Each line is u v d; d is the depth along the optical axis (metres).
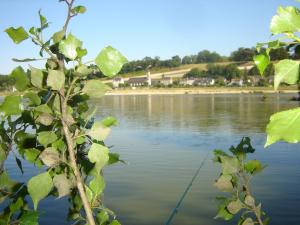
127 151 32.47
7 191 2.88
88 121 2.70
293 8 1.47
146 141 37.81
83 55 2.33
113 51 2.29
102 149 2.37
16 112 2.39
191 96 160.00
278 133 1.32
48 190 2.32
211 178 22.47
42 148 2.71
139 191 20.30
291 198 18.28
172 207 17.62
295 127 1.32
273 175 22.58
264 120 55.09
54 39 2.33
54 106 2.51
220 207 3.47
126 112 77.12
